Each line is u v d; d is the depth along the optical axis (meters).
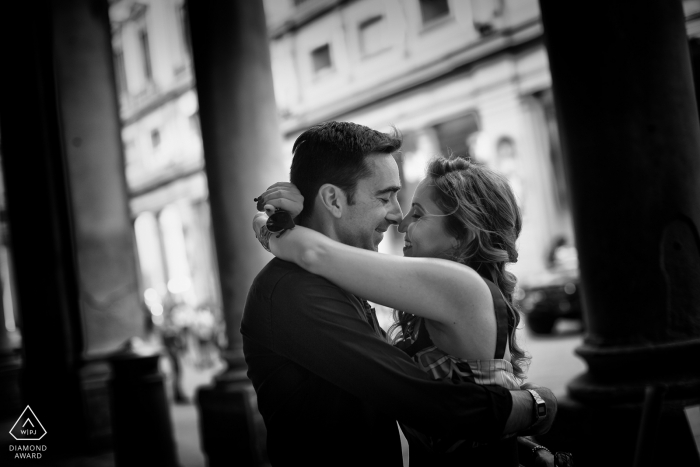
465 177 1.61
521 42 15.54
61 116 6.88
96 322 6.84
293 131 19.88
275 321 1.40
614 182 2.69
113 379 5.22
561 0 2.79
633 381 2.65
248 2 5.12
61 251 6.96
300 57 19.41
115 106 7.26
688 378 2.57
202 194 25.39
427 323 1.45
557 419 2.83
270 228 1.46
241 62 5.05
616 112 2.67
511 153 15.89
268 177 5.15
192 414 8.53
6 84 7.28
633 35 2.65
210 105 5.07
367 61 18.14
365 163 1.51
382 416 1.43
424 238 1.62
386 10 17.50
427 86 17.19
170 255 28.45
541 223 15.48
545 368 8.27
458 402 1.26
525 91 15.66
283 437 1.43
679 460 2.45
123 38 26.45
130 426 5.13
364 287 1.35
